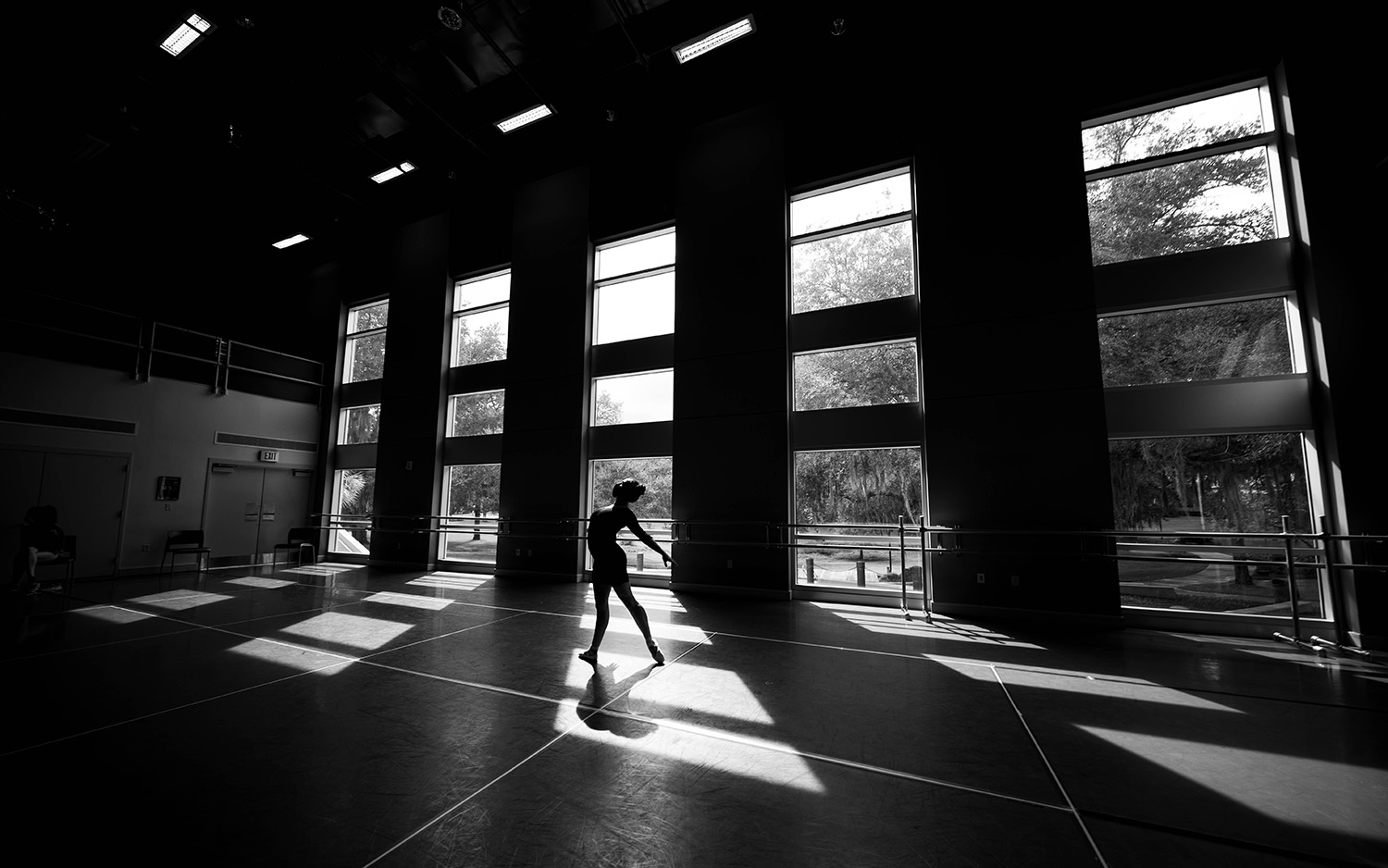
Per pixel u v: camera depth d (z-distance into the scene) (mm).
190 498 9961
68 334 8547
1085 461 5918
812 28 6562
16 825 1964
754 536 7500
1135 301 5973
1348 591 4855
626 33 6688
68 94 7480
